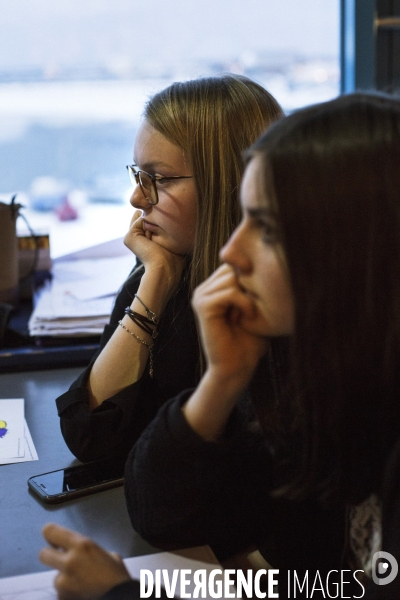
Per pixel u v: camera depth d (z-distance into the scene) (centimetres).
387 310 63
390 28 225
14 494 99
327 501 76
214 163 112
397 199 61
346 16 229
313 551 92
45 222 276
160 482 83
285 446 85
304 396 70
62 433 112
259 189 66
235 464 84
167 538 84
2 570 80
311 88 260
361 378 66
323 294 63
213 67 275
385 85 230
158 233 121
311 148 63
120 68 287
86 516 93
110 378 115
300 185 63
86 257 211
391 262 62
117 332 117
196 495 82
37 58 285
